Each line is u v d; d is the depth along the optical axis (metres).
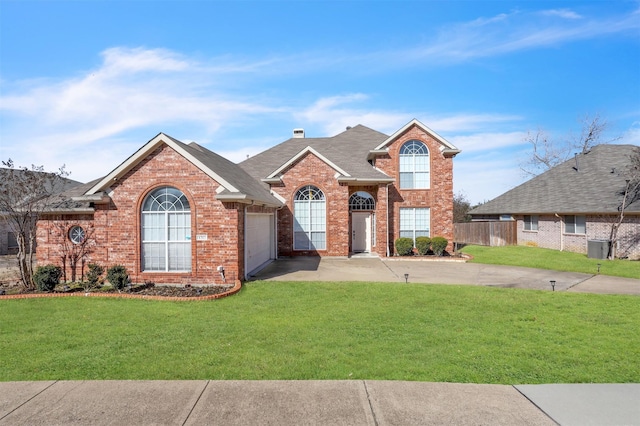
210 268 11.55
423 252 18.88
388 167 20.06
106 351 6.11
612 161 23.20
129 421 4.05
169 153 11.66
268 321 7.73
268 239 17.34
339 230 18.45
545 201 23.69
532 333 7.00
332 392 4.66
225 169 13.84
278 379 5.05
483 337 6.74
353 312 8.41
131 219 11.72
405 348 6.18
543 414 4.18
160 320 7.84
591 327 7.38
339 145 23.58
